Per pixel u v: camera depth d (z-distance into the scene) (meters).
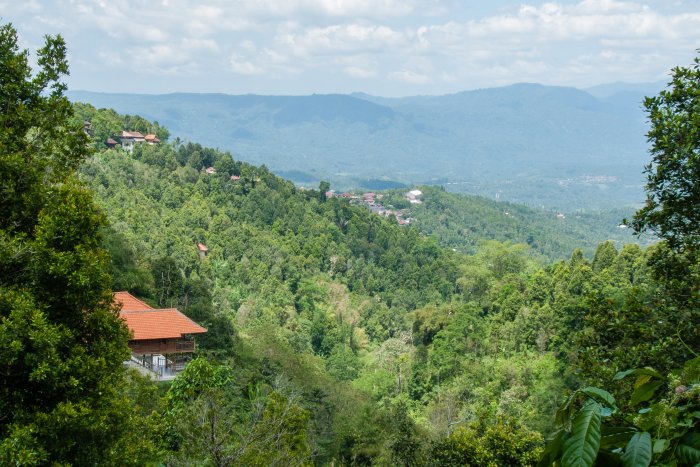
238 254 100.88
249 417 22.84
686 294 12.95
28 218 14.52
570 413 3.28
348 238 126.19
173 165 119.94
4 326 11.49
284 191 133.12
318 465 31.88
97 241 14.71
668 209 12.62
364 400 49.91
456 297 102.44
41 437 12.20
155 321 37.09
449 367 56.31
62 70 16.20
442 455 24.81
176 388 24.31
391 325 99.50
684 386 3.37
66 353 13.60
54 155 16.22
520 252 110.00
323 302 98.94
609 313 14.01
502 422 24.39
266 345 52.22
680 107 12.65
